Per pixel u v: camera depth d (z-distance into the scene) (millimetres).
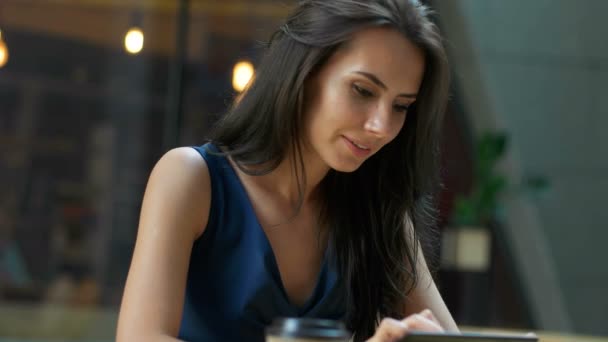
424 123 1957
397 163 2027
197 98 7633
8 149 7734
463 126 7730
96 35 7789
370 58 1753
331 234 1995
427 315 1554
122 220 7879
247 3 7555
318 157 1912
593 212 7883
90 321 7848
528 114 7844
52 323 7812
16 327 7797
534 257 7703
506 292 7551
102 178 7840
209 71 7613
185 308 1903
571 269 7793
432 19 1854
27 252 7797
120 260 7871
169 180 1843
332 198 2012
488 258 7461
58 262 7836
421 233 2141
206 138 2014
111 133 7805
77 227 7820
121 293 7883
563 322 7738
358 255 2021
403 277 2082
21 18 7734
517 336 1428
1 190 7738
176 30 7691
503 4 7824
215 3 7633
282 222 1942
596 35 7973
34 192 7789
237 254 1892
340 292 1988
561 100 7910
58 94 7773
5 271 7785
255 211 1926
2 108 7703
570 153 7895
